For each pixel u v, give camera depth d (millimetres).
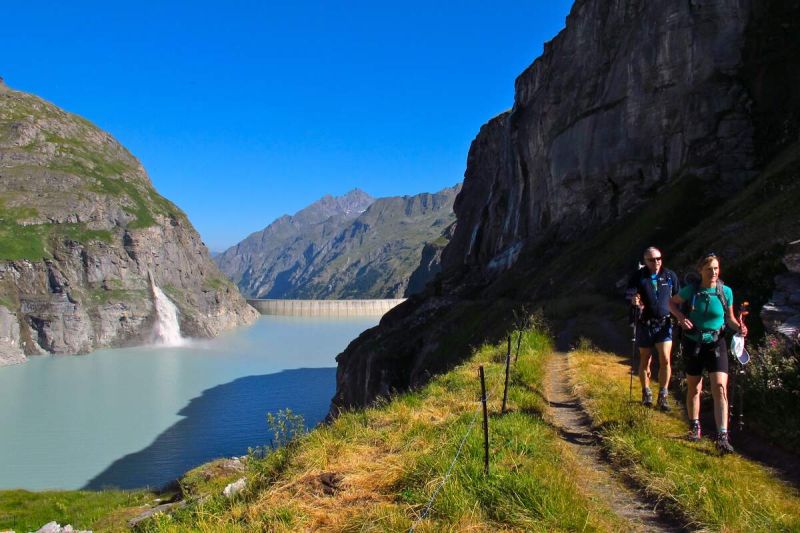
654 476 7312
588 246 52656
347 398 68938
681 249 33344
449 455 7879
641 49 53156
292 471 8633
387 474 7707
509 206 88562
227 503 8430
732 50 46531
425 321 70875
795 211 20641
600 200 58531
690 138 47562
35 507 32969
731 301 8531
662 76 50719
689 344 8633
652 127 51969
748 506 6355
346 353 82250
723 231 26641
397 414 11180
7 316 164000
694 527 6109
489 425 9297
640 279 10477
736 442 8625
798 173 29891
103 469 70500
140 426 91062
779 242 14797
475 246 99188
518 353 16344
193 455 75375
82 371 146250
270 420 11508
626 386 12484
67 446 80500
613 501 6977
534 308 38000
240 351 186125
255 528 6723
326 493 7574
